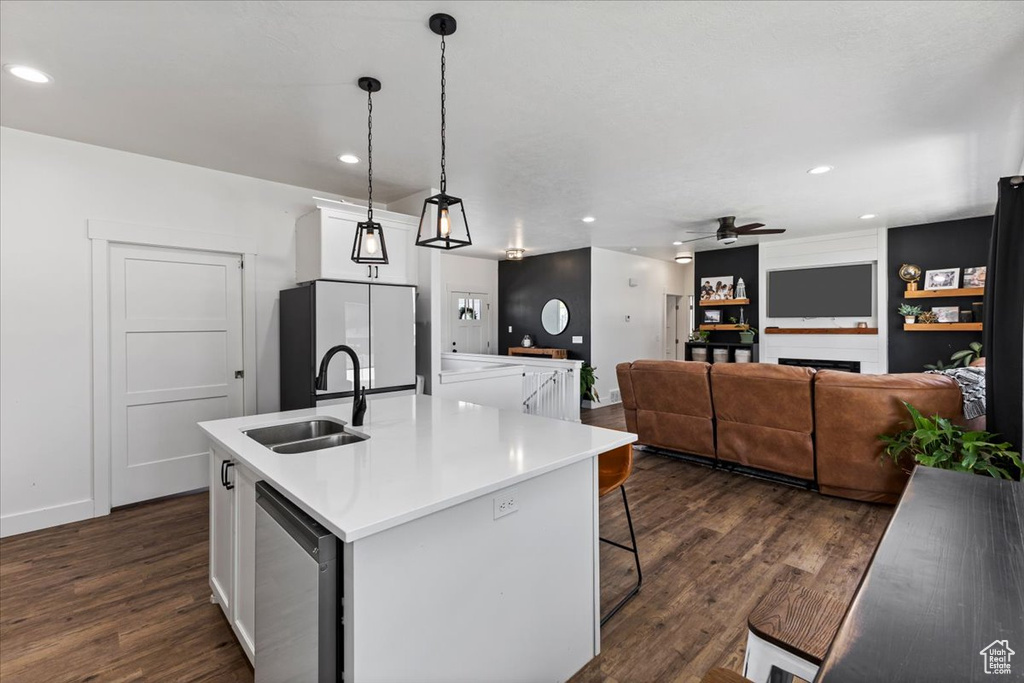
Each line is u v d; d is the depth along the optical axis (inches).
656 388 169.2
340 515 44.7
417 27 76.3
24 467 117.7
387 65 87.5
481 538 54.8
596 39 79.7
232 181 149.3
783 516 123.3
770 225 230.8
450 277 314.5
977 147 127.5
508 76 91.5
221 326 149.5
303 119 110.5
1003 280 99.6
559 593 65.9
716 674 29.6
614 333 307.4
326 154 132.6
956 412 117.3
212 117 109.3
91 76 91.2
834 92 98.2
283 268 160.2
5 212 115.3
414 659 48.3
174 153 131.9
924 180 156.3
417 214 170.6
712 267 303.0
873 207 193.9
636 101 101.9
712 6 71.4
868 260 240.7
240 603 69.3
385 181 156.9
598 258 293.4
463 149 129.0
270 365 158.1
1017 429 98.3
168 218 137.6
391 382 150.1
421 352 167.0
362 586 43.9
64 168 122.3
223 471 72.6
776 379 139.1
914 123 112.7
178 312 141.8
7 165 115.3
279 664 51.7
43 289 120.0
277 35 78.3
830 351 254.2
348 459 63.2
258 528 57.6
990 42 80.3
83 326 125.4
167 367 140.0
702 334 302.0
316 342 135.0
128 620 81.4
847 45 81.5
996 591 26.5
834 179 155.9
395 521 44.6
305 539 46.7
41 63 86.5
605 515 124.7
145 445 136.5
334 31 77.3
